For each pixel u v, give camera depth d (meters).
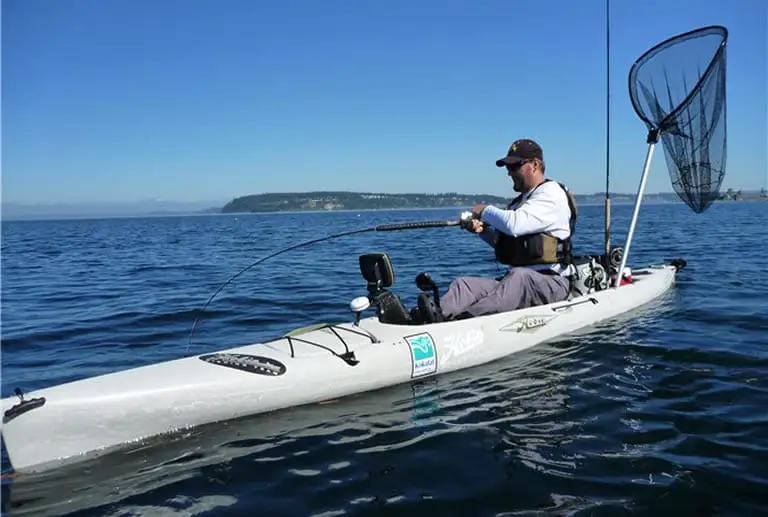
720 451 2.71
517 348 4.43
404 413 3.29
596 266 5.51
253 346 3.72
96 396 2.85
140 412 2.92
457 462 2.67
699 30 5.21
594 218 35.97
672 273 7.54
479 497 2.36
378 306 4.15
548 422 3.10
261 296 7.85
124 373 3.15
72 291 9.12
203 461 2.75
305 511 2.29
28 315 6.96
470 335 4.16
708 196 5.54
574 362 4.16
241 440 2.97
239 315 6.52
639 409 3.25
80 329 6.02
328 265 12.05
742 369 3.95
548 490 2.39
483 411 3.29
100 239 29.61
